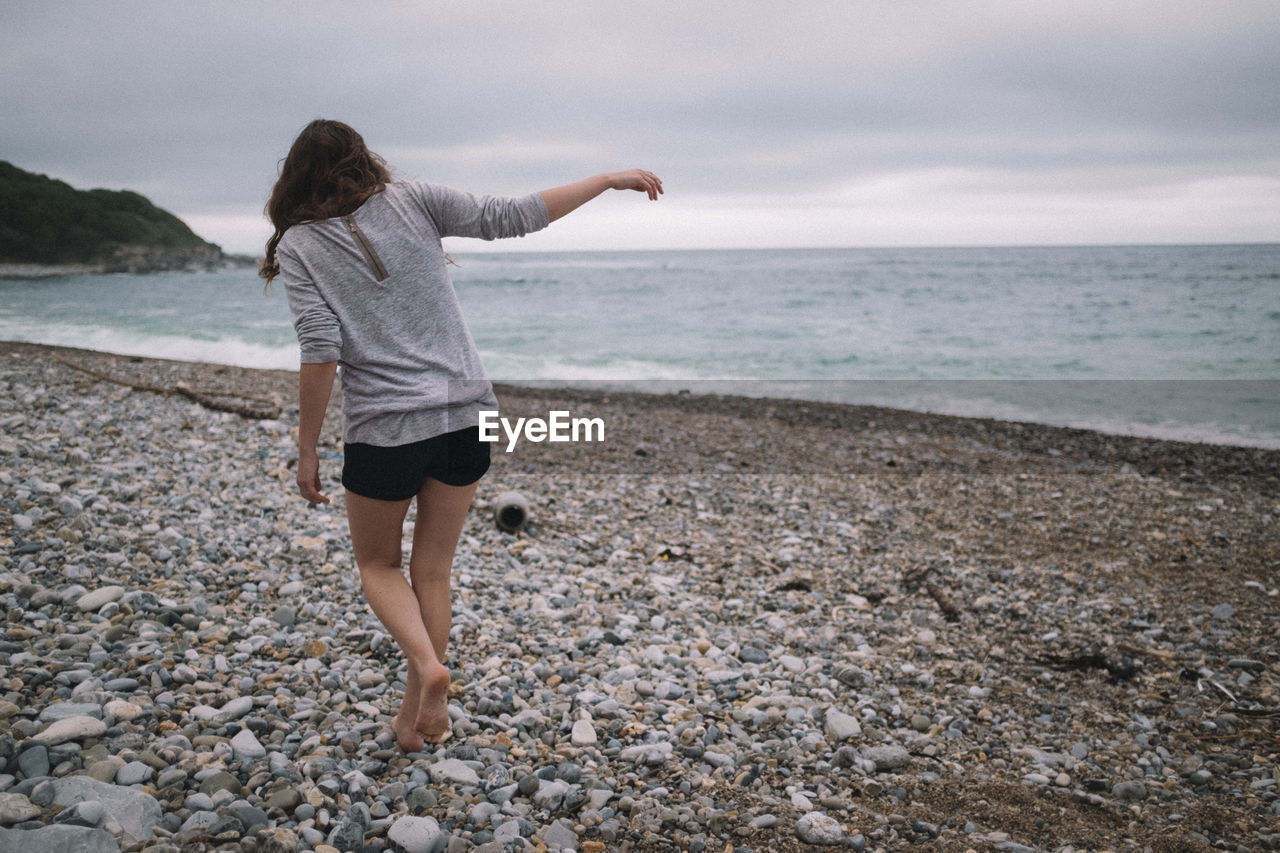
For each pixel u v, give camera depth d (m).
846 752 3.38
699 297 37.84
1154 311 30.30
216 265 88.75
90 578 4.16
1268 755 3.60
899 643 4.75
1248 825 3.07
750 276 48.47
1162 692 4.20
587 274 50.84
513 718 3.42
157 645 3.54
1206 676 4.32
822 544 6.41
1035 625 5.00
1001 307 32.78
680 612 4.97
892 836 2.88
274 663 3.63
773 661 4.41
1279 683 4.25
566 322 29.02
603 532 6.44
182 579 4.36
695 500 7.54
